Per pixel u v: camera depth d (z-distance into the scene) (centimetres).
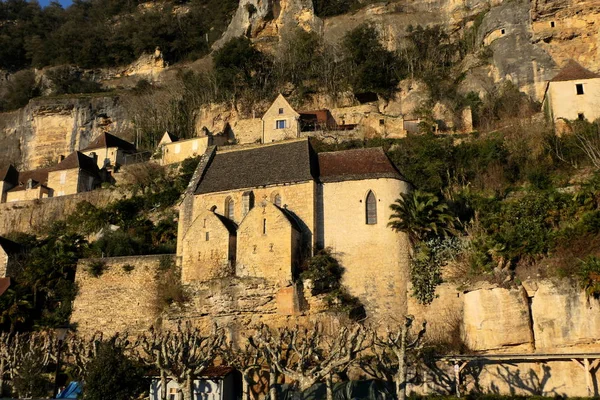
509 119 6562
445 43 8769
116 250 5547
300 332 4272
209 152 5681
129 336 4853
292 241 4600
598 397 3338
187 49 12081
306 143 5278
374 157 5072
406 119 6912
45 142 9988
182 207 5253
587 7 7256
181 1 13888
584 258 3872
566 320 3741
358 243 4694
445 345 4003
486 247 4203
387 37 9194
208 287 4634
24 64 12912
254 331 4431
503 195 5262
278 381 4031
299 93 8431
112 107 9994
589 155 5216
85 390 3372
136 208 6656
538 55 7262
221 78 8756
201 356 3628
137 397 3662
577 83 6050
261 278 4556
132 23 12475
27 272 5428
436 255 4428
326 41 9456
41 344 4669
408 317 3262
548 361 3659
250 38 10488
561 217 4328
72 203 7162
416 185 5478
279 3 10600
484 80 7506
